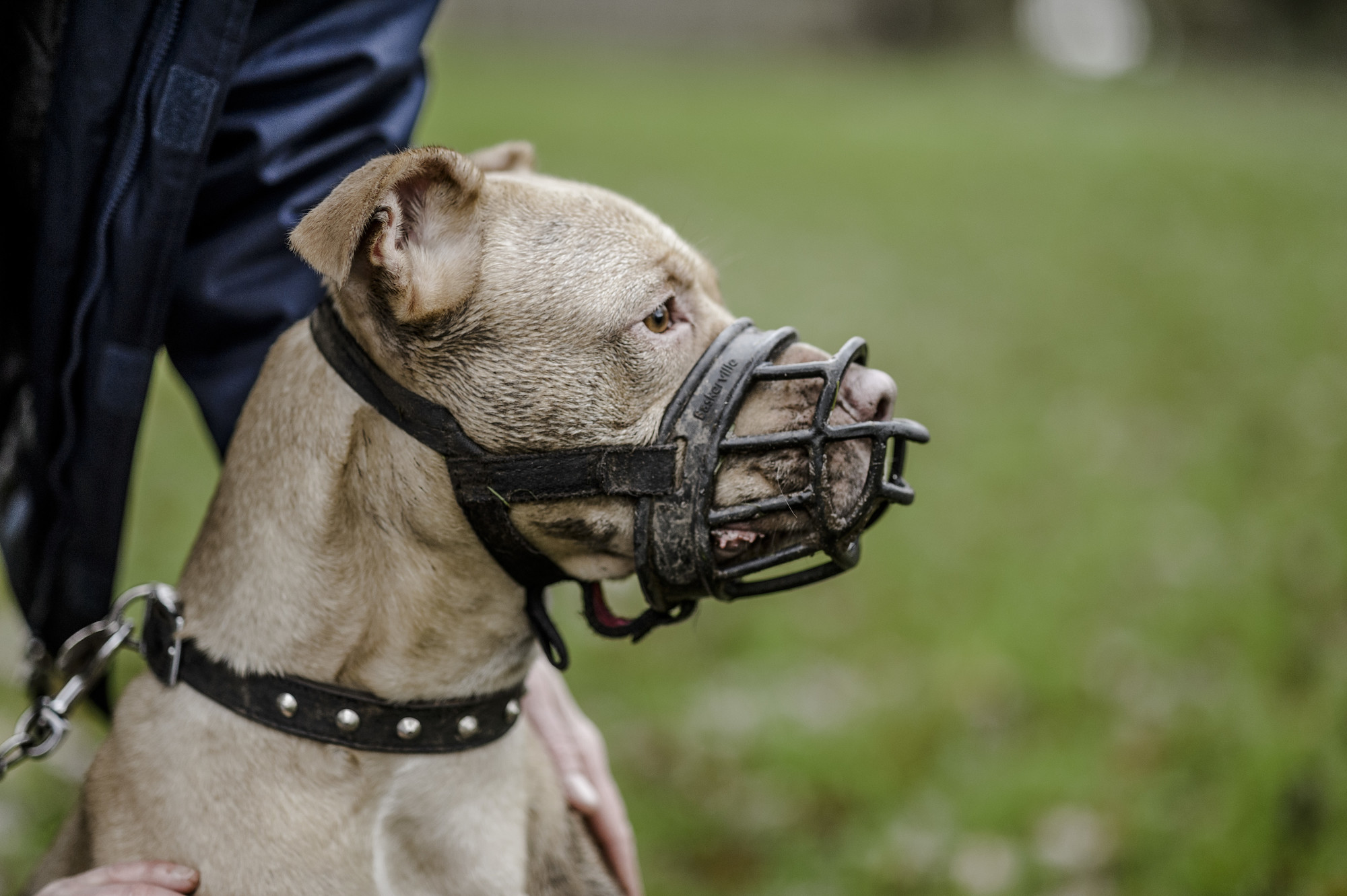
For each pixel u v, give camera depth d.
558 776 2.42
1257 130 20.25
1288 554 5.11
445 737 2.09
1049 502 6.01
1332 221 13.53
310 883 1.98
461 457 1.98
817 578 2.04
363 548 2.04
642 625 2.10
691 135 17.42
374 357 2.01
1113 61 40.19
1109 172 16.47
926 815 3.67
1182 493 6.08
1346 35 34.03
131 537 5.00
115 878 1.92
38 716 2.21
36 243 2.28
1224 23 36.06
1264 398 7.76
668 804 3.75
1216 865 3.24
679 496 1.95
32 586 2.44
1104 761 3.82
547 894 2.25
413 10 2.54
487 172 2.39
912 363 8.48
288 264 2.46
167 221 2.12
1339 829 3.21
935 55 33.22
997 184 15.74
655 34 30.64
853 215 13.68
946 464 6.54
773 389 2.03
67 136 2.14
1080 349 9.01
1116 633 4.60
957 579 5.16
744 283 10.34
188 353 2.48
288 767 2.00
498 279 2.00
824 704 4.27
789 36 32.25
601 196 2.15
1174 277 11.30
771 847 3.59
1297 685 3.98
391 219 1.92
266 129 2.32
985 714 4.14
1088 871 3.38
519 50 26.19
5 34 2.20
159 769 2.02
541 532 2.01
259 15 2.29
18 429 2.43
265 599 2.04
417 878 2.07
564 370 1.99
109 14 2.10
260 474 2.10
